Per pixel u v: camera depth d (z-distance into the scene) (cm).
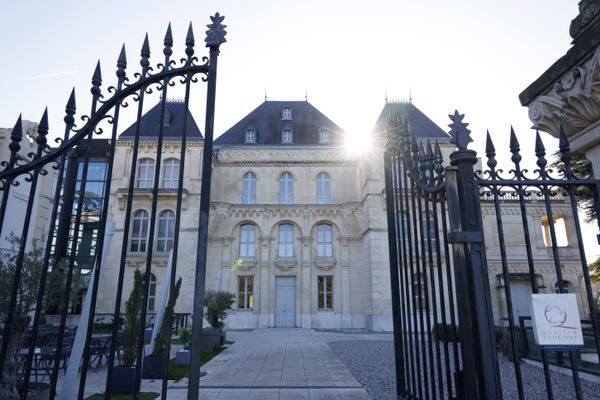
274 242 2544
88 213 2316
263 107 3098
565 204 2395
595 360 830
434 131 2564
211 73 338
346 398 670
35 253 472
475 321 272
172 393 696
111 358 280
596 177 327
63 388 480
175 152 2492
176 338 1606
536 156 315
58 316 2016
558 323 268
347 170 2681
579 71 302
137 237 2341
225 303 1567
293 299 2488
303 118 2977
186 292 2239
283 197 2655
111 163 321
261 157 2692
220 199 2606
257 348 1408
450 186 299
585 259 291
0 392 420
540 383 812
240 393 707
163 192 2353
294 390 731
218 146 2722
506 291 288
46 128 323
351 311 2427
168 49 345
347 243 2514
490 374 258
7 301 436
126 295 2212
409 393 418
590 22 305
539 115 356
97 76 333
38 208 969
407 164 421
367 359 1129
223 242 2508
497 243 2373
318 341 1664
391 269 491
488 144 314
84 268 2191
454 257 290
